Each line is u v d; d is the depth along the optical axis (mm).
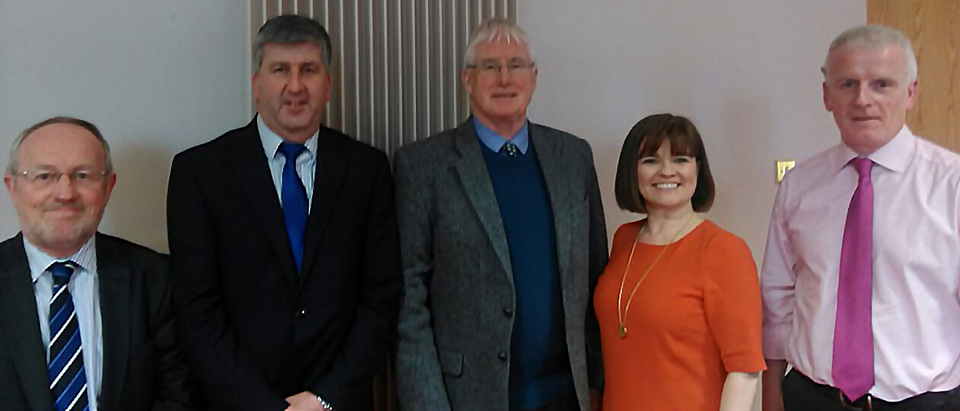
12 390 1505
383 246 1806
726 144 2660
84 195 1548
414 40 2213
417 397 1717
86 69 1919
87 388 1579
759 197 2707
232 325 1698
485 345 1723
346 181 1780
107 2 1932
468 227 1735
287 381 1721
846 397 1723
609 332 1801
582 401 1782
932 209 1668
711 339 1680
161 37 1993
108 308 1604
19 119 1860
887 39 1674
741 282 1645
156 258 1715
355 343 1734
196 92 2043
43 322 1571
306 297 1715
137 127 1978
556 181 1836
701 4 2623
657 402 1689
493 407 1714
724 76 2654
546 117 2473
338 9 2092
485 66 1802
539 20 2451
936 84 2762
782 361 1985
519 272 1762
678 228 1776
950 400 1675
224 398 1633
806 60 2719
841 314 1736
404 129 2221
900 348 1676
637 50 2568
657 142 1737
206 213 1685
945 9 2746
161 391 1691
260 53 1734
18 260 1578
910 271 1669
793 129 2723
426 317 1778
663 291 1702
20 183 1528
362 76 2137
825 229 1795
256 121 1815
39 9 1865
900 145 1725
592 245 1938
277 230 1705
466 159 1773
